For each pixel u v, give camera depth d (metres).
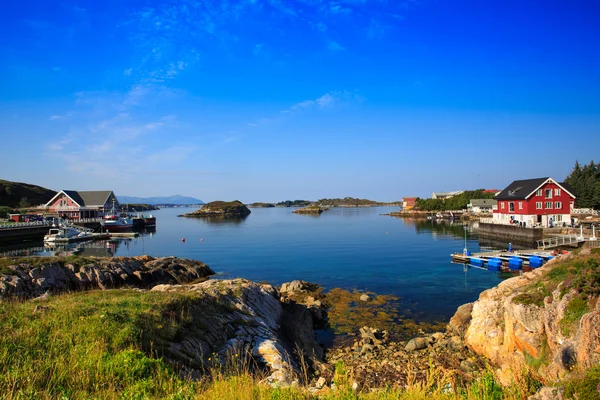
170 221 154.88
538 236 58.59
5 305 14.44
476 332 19.83
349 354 20.75
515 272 41.22
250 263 50.91
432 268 44.44
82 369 9.96
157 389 9.81
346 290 35.03
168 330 14.59
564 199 65.94
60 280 29.84
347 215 186.00
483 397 9.27
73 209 106.19
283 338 21.23
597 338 9.86
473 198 144.25
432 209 156.25
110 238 85.62
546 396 8.11
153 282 36.88
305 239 78.81
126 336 12.53
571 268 17.12
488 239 71.75
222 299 21.28
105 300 16.59
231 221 149.75
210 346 15.82
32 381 8.97
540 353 15.04
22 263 29.33
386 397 9.38
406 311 28.22
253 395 9.10
